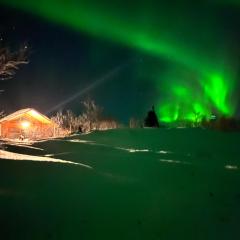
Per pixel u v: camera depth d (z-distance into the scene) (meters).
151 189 10.24
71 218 7.37
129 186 10.27
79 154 17.48
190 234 7.55
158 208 8.73
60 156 16.94
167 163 14.77
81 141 23.69
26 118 34.44
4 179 9.11
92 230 7.06
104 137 26.09
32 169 10.54
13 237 6.33
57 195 8.47
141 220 7.88
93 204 8.30
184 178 12.16
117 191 9.58
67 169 11.19
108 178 10.96
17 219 6.89
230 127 29.05
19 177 9.48
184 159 16.92
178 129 28.36
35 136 32.59
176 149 21.55
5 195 7.91
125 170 13.14
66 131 34.41
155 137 25.77
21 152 18.25
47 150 19.75
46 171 10.52
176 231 7.61
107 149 20.02
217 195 10.31
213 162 16.48
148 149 21.69
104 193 9.21
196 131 27.48
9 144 21.22
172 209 8.80
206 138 24.83
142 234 7.27
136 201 8.98
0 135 32.97
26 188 8.65
